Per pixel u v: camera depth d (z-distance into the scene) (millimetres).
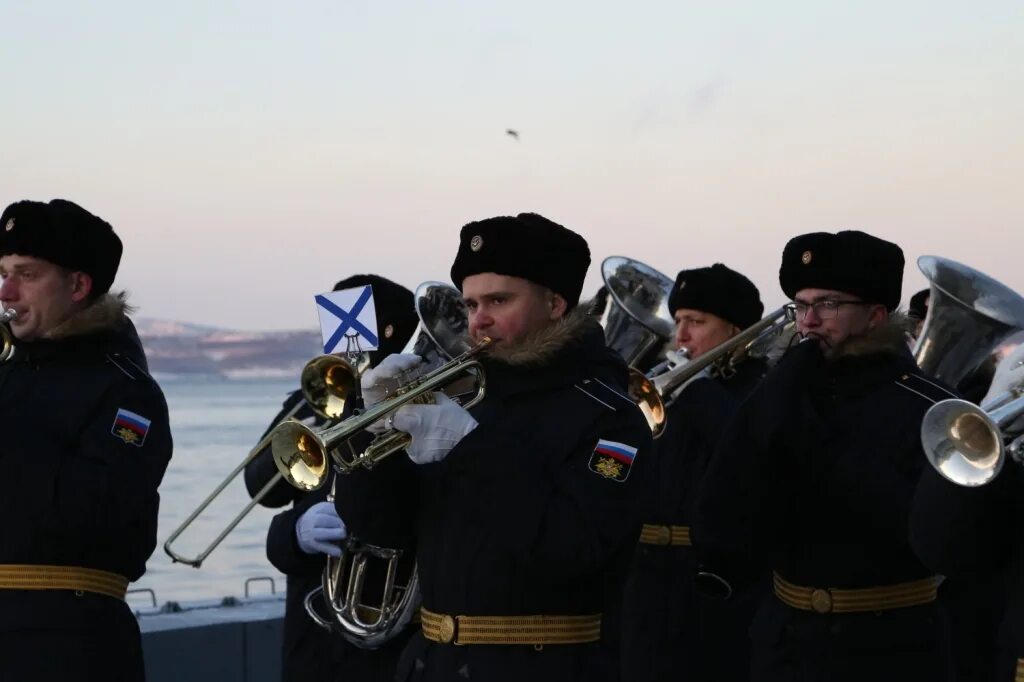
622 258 7238
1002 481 3533
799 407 4629
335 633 5258
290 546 5141
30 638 4656
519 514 3926
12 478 4699
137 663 4914
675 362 6535
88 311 4945
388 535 4199
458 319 5082
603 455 4004
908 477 4559
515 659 3979
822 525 4625
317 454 3920
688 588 6344
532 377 4102
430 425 3988
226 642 6672
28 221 4895
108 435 4777
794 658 4680
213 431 67062
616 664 4129
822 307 4734
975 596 6227
